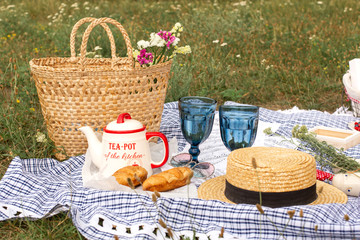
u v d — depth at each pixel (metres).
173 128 3.43
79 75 2.82
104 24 2.98
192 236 1.97
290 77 5.33
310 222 1.87
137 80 2.92
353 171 2.40
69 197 2.26
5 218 2.23
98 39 6.41
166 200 2.11
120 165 2.43
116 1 11.31
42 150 3.14
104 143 2.47
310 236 1.89
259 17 8.06
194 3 10.34
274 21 7.98
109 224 2.08
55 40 7.19
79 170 2.69
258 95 5.07
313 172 2.07
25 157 3.07
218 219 2.04
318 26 7.35
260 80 5.17
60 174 2.71
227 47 6.43
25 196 2.37
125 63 3.48
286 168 1.99
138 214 2.10
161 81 3.06
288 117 3.72
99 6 10.62
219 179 2.44
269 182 2.00
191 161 2.61
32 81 4.26
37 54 6.29
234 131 2.50
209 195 2.23
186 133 2.54
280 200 2.01
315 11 8.82
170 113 3.82
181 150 3.13
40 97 3.01
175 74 4.78
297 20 7.77
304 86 5.09
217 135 3.28
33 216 2.21
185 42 6.60
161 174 2.31
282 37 6.97
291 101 4.91
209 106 2.48
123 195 2.21
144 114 3.04
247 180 2.04
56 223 2.24
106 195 2.22
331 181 2.50
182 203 2.09
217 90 5.02
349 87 3.76
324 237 1.87
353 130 3.29
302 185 2.03
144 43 2.99
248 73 5.50
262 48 6.67
